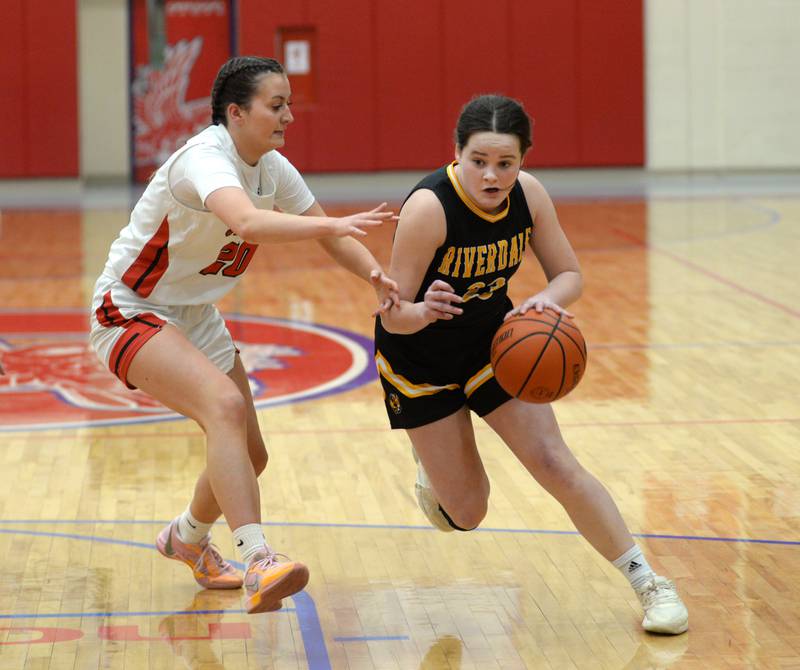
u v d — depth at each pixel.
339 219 9.52
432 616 11.21
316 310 28.38
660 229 41.28
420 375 10.95
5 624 11.05
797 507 14.10
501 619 11.11
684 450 16.61
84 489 15.29
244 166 10.66
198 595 11.83
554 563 12.51
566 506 10.88
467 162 9.99
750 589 11.62
